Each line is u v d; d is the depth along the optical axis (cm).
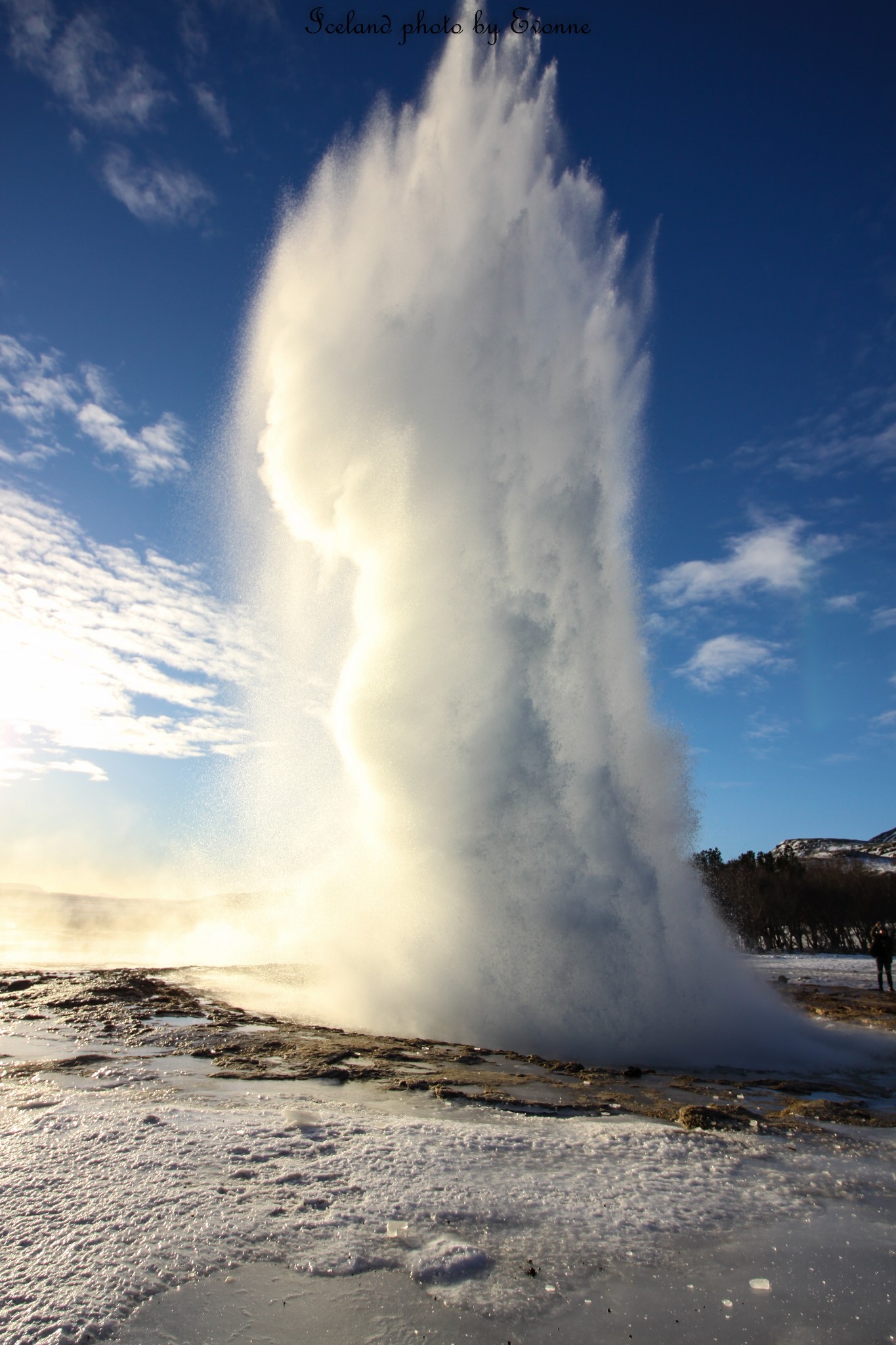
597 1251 410
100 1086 691
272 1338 317
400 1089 727
